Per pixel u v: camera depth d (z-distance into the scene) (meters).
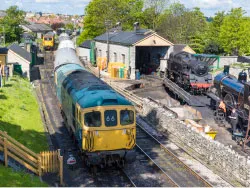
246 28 50.56
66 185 14.41
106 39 48.47
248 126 18.62
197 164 17.02
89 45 58.84
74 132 17.50
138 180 15.05
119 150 15.35
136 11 69.38
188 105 29.08
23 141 17.83
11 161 14.30
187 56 36.47
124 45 42.16
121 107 15.22
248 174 14.51
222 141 20.67
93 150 14.98
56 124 23.11
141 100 27.75
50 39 71.50
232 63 46.00
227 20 52.91
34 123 22.11
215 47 54.84
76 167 16.34
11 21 69.62
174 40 63.16
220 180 15.24
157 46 44.62
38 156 14.57
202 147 17.98
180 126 20.44
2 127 18.91
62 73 23.33
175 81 38.59
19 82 33.72
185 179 15.25
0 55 35.56
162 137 21.23
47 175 15.08
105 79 40.22
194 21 65.44
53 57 61.09
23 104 25.81
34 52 51.38
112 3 64.00
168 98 31.27
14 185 12.34
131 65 40.91
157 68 45.06
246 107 19.77
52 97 31.12
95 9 63.72
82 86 17.67
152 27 70.44
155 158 17.69
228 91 23.53
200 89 33.47
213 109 27.39
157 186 14.52
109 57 48.31
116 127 15.14
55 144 19.09
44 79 40.22
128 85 36.16
